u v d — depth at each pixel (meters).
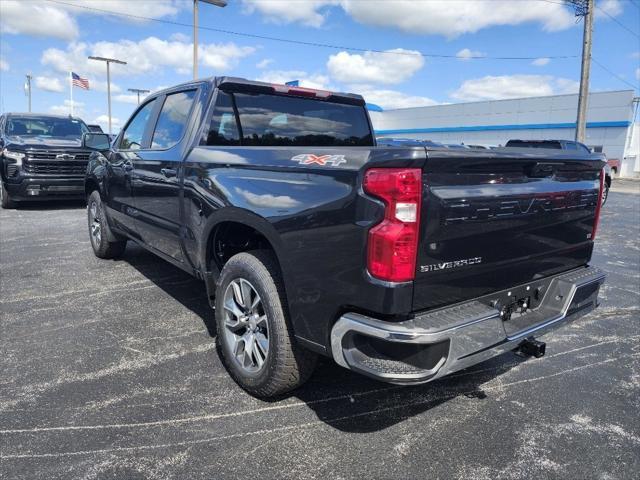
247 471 2.40
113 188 5.29
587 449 2.67
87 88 25.59
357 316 2.30
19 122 11.26
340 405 3.03
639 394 3.29
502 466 2.50
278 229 2.65
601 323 4.68
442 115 45.28
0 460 2.42
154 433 2.68
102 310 4.54
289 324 2.78
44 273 5.69
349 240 2.29
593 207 3.34
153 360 3.56
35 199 10.09
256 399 3.06
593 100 35.12
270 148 2.89
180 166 3.71
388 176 2.14
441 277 2.35
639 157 42.25
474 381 3.43
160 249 4.41
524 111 39.34
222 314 3.21
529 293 2.98
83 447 2.54
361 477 2.38
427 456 2.56
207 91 3.74
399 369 2.22
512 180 2.62
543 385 3.40
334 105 4.41
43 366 3.43
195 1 21.45
